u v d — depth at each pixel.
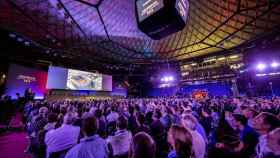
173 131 1.58
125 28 20.00
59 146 2.35
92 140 1.75
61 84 19.05
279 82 17.62
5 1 11.51
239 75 22.36
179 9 6.60
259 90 19.55
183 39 21.48
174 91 31.94
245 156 2.19
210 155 2.35
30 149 3.63
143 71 35.44
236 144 2.24
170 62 30.52
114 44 23.25
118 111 6.35
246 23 15.16
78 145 1.72
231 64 23.45
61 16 15.20
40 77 17.75
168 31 7.71
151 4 6.84
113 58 27.91
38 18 14.42
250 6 13.16
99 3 15.43
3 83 14.52
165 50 25.47
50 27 16.09
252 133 2.42
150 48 25.28
